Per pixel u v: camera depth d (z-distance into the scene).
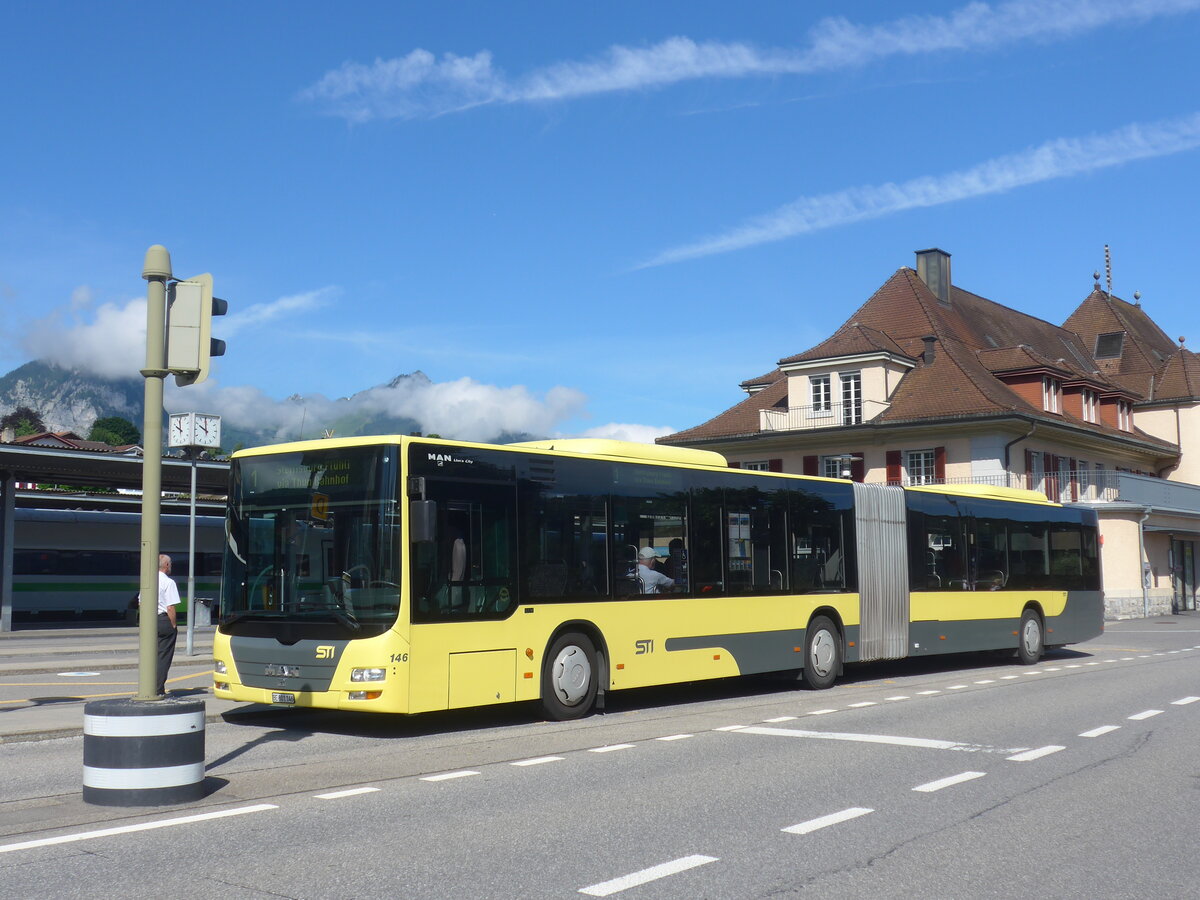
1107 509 48.53
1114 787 9.62
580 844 7.48
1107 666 22.80
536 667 13.56
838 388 51.06
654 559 15.31
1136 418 64.81
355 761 10.91
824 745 11.94
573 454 14.34
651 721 14.02
